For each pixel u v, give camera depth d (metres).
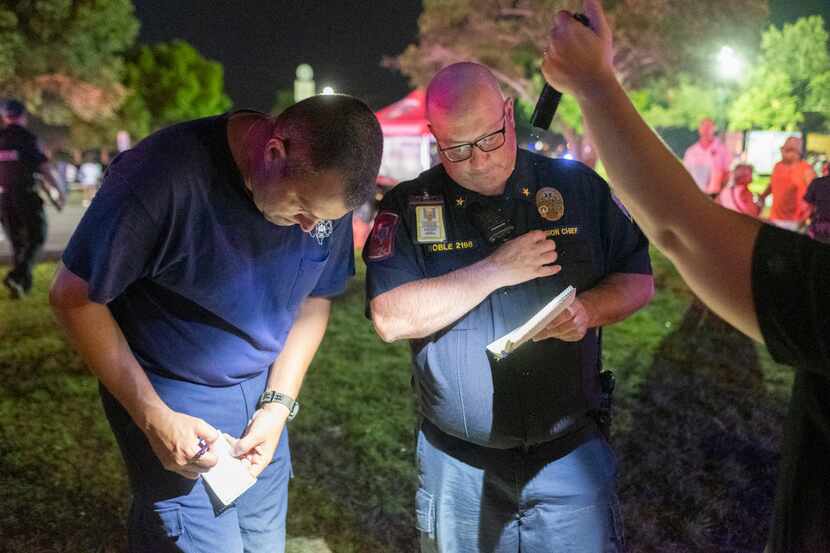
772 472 4.06
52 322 7.00
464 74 2.03
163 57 41.62
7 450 4.17
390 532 3.46
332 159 1.67
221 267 1.94
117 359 1.94
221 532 2.15
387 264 2.16
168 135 1.86
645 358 6.01
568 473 2.17
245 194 1.90
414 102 16.89
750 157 17.95
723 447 4.32
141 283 1.99
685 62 29.77
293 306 2.13
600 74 1.09
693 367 5.82
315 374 5.57
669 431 4.53
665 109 31.61
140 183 1.80
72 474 3.93
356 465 4.09
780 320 0.94
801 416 1.17
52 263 10.79
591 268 2.17
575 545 2.20
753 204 9.20
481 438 2.15
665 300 8.09
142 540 2.16
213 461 1.97
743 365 5.88
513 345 1.75
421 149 16.17
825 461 1.14
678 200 1.02
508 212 2.16
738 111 26.86
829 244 0.96
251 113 1.95
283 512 2.35
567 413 2.15
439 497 2.27
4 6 24.27
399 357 6.02
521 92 31.98
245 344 2.07
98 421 4.63
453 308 2.03
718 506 3.68
